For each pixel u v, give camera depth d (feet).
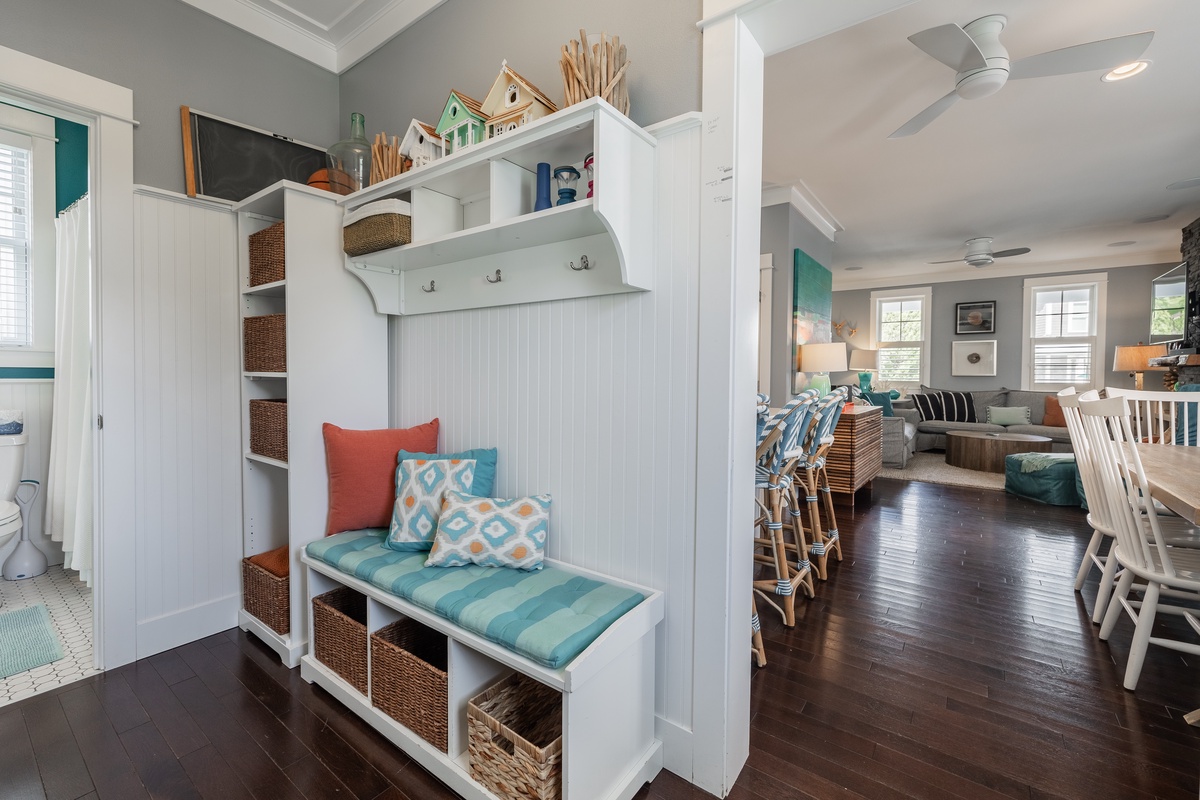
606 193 4.19
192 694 5.90
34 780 4.61
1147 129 10.66
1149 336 20.89
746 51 4.42
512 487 6.09
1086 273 22.22
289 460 6.44
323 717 5.52
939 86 9.20
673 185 4.66
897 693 5.92
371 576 5.33
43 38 5.86
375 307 7.14
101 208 6.26
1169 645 5.84
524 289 5.74
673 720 4.83
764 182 13.82
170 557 6.91
